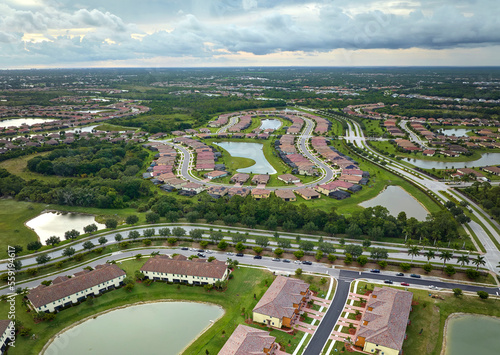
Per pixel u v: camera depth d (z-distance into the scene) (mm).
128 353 122312
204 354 120000
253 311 134250
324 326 132125
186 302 150125
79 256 179375
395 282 158875
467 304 144125
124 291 155750
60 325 135750
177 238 198875
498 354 120812
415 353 119188
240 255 182625
